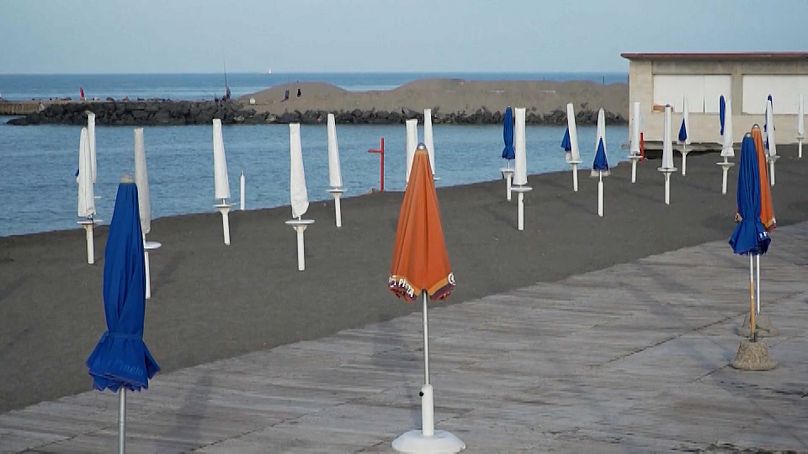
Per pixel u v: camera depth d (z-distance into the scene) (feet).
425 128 82.79
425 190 32.37
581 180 117.29
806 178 115.44
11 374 41.91
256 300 56.29
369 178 174.09
